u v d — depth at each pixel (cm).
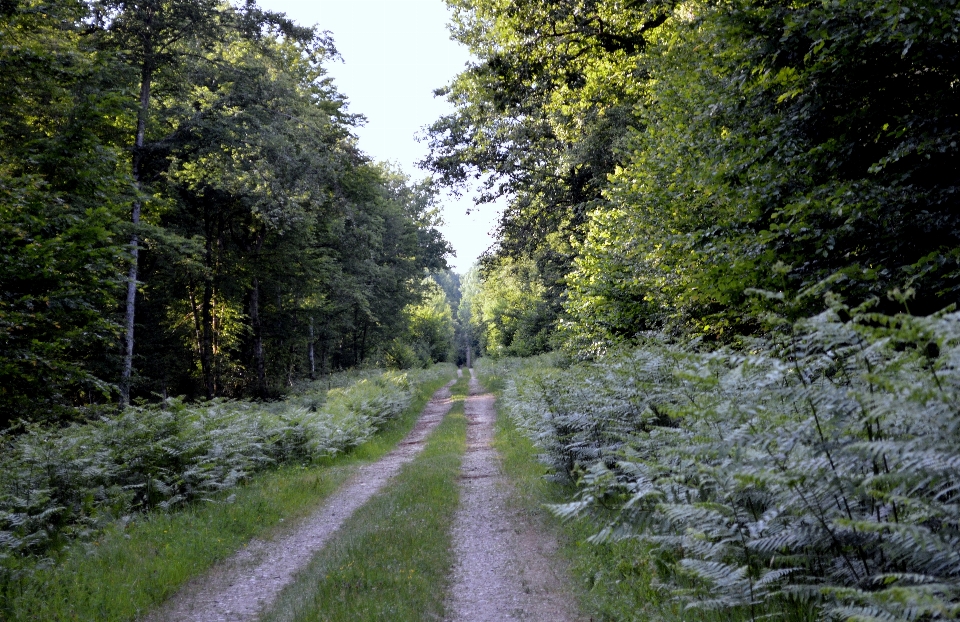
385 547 728
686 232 1109
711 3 899
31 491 851
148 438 1080
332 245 3506
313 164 2338
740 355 444
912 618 269
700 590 444
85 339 1281
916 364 339
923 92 692
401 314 5428
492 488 1094
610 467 819
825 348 384
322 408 2050
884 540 351
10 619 548
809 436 390
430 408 3153
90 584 635
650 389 671
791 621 382
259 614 602
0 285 1099
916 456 295
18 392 1172
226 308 3105
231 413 1388
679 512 439
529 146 2448
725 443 437
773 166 788
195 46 2083
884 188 640
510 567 668
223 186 2167
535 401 1009
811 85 739
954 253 556
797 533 378
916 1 564
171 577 687
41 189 1322
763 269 732
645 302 1248
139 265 2470
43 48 1409
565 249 2494
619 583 534
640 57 1538
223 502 1023
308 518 991
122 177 1467
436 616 547
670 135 1221
